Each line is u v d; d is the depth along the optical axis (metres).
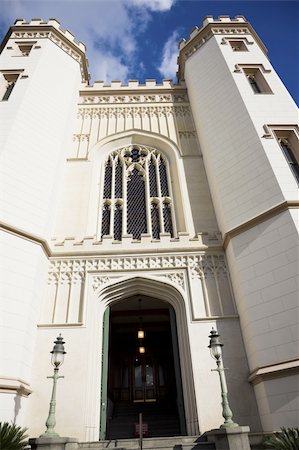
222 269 10.16
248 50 15.77
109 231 12.46
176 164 14.23
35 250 9.44
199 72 16.27
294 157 10.97
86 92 17.67
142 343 14.45
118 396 14.41
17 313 8.15
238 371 8.33
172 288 9.83
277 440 6.00
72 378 8.09
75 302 9.41
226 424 6.51
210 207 12.43
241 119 12.07
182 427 8.15
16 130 11.20
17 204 9.79
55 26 17.06
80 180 13.29
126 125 16.12
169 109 17.09
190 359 8.59
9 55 14.90
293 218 8.64
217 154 12.23
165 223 12.78
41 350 8.52
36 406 7.75
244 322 8.71
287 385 7.08
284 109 12.15
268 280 8.43
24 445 6.44
